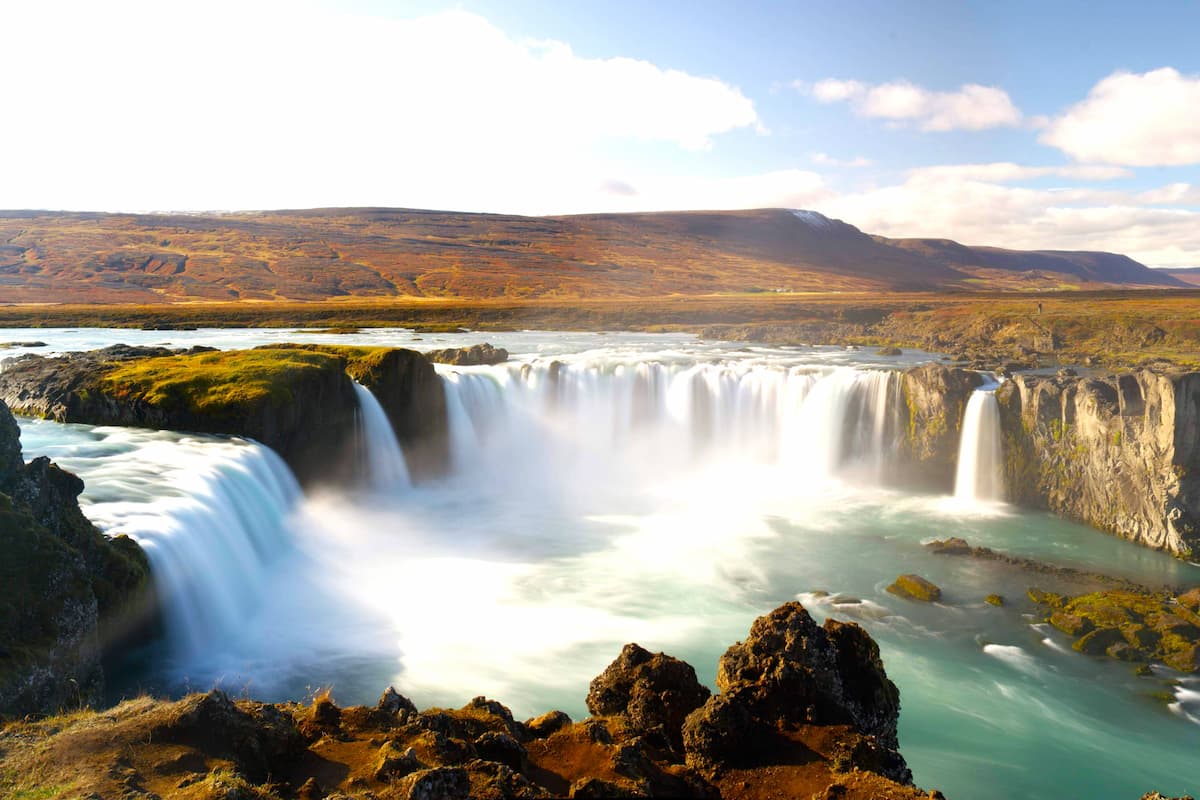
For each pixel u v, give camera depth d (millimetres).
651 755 17000
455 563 40906
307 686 26922
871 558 42344
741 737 17312
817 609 35625
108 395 45781
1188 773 24406
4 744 13562
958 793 22938
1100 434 47094
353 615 33375
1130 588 38062
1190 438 42906
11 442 23109
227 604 30891
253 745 13648
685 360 70750
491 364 69500
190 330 114562
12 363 56281
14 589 19891
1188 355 76438
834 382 58938
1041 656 31594
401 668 28625
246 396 44031
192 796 11734
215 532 31781
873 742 17750
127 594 24078
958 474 54656
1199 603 34656
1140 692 28984
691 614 34750
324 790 12977
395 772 13164
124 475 33906
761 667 19734
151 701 15117
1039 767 24375
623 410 64625
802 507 52281
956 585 38594
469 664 29141
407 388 56344
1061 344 90688
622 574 39719
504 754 15062
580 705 26234
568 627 32938
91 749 13078
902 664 30844
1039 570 40469
